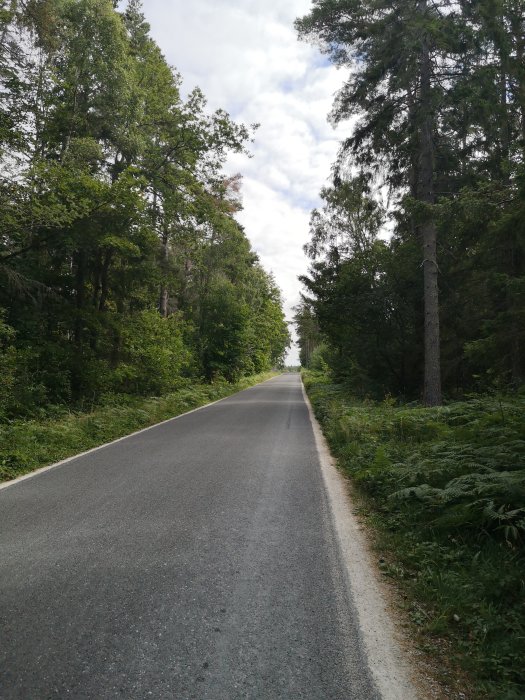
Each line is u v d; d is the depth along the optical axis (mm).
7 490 6531
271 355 96188
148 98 18766
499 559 3859
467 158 16391
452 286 17188
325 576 3842
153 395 21344
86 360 18031
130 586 3580
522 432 6543
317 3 14484
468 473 5535
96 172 18641
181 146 19281
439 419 10000
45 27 14250
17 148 13195
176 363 23297
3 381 12523
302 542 4598
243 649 2779
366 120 15453
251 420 15773
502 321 12422
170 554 4230
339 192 22906
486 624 3008
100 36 16453
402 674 2600
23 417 12125
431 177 14664
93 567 3930
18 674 2504
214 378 34625
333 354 30438
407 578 3863
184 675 2523
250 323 43375
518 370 12914
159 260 25062
